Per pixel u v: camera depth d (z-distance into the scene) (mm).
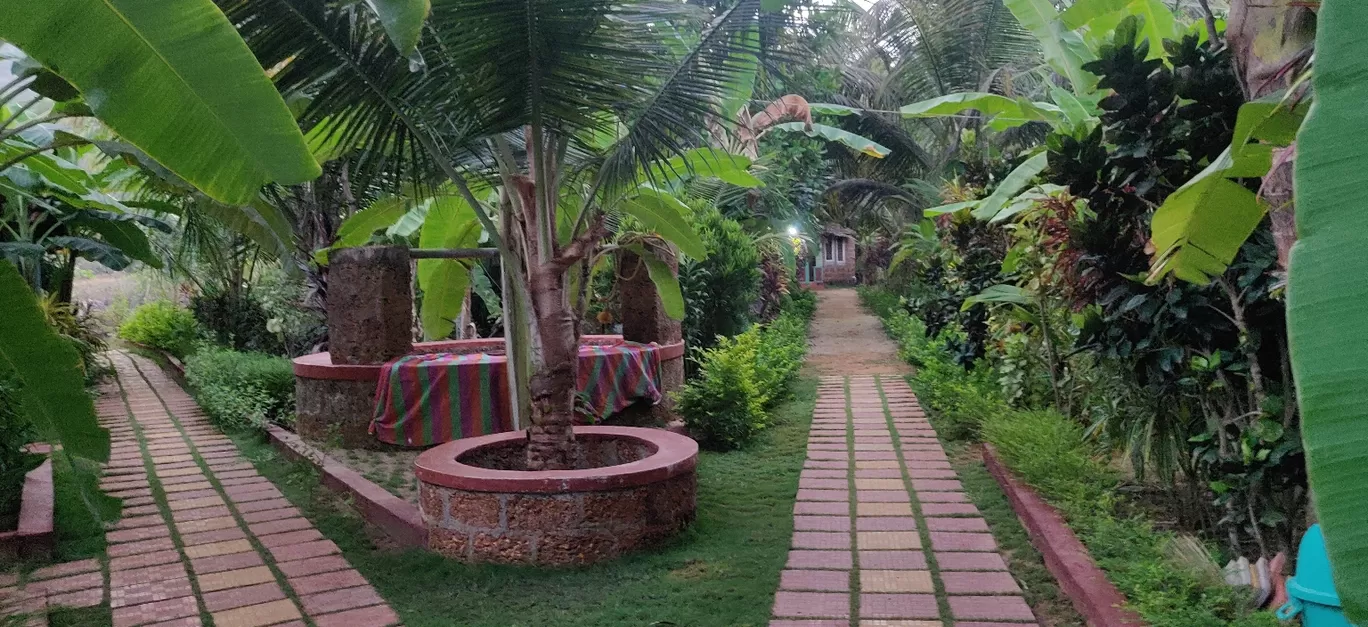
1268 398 3680
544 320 4922
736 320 11516
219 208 6055
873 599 3805
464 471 4598
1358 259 1250
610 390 7164
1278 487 3742
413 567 4363
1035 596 3801
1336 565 1181
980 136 13938
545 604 3865
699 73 4410
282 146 2467
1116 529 4082
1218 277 3756
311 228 10500
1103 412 5020
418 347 8688
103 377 11477
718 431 7172
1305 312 1267
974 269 8430
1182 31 5086
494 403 6938
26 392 3410
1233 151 2914
